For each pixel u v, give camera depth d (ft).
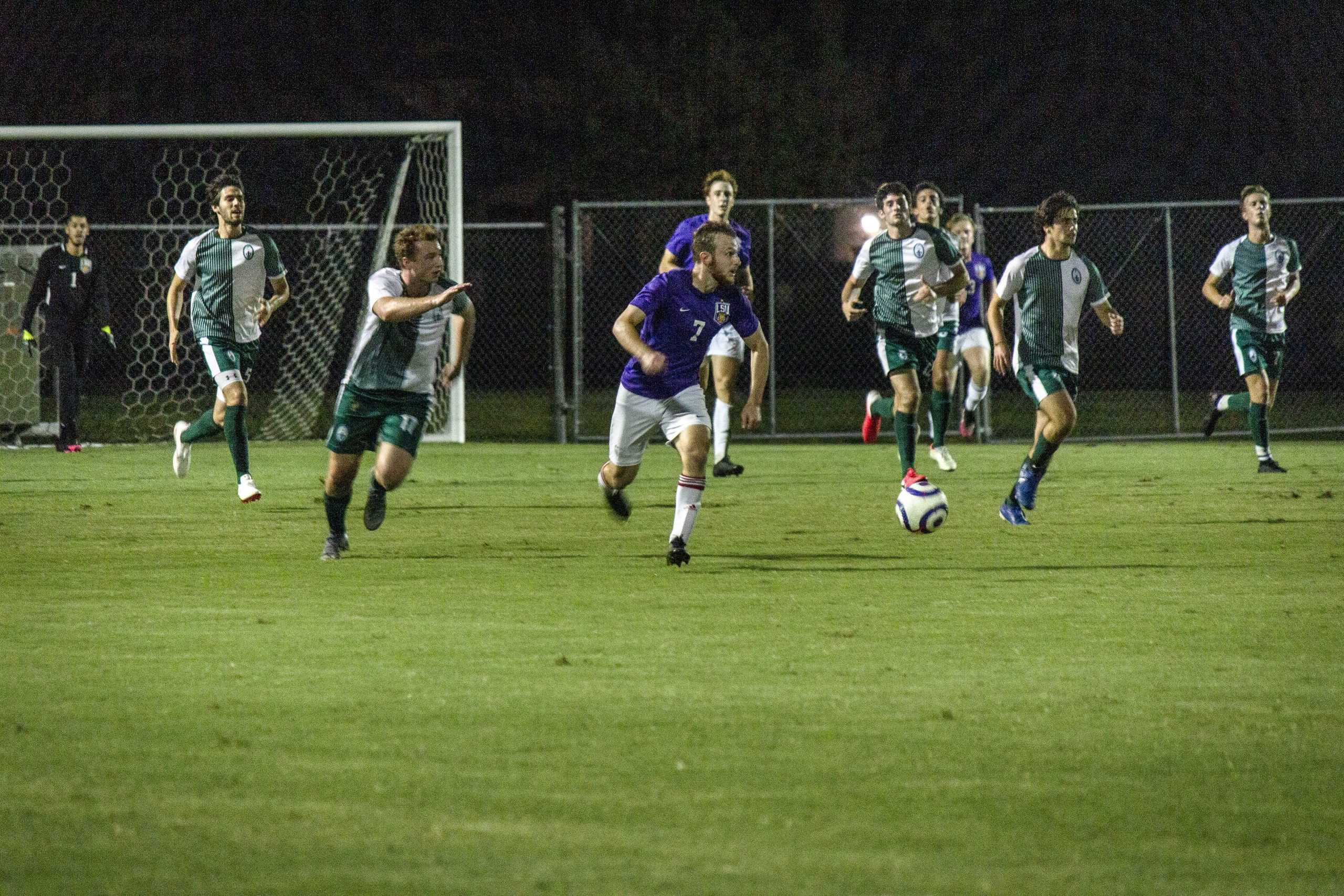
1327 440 197.77
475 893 35.47
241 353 116.78
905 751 47.73
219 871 36.94
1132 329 272.10
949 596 77.20
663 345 86.38
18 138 175.94
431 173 196.95
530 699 54.44
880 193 118.52
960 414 203.92
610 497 95.50
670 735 49.34
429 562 89.15
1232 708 53.42
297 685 56.65
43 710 52.65
